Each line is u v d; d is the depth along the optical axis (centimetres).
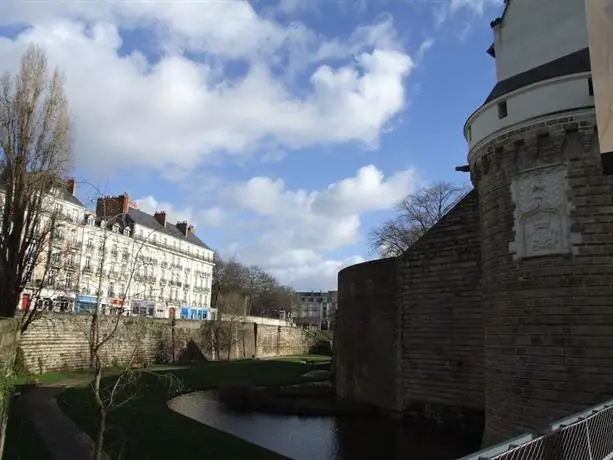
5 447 1548
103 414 1162
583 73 1612
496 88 1967
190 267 8894
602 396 1470
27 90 2370
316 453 2059
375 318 2848
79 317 3631
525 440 627
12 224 2284
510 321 1703
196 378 4088
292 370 5216
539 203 1658
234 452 1755
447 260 2494
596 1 1195
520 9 1931
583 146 1599
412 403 2545
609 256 1525
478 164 1931
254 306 12756
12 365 1518
